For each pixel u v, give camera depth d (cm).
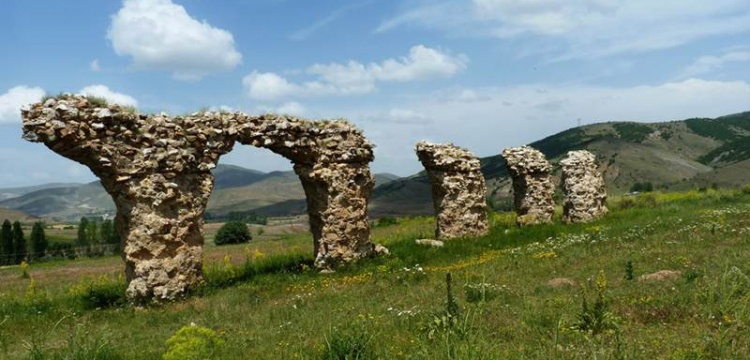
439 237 2725
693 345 761
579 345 821
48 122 1441
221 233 6091
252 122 1909
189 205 1730
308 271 2003
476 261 1936
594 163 3089
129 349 1052
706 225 2031
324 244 2072
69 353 959
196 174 1770
